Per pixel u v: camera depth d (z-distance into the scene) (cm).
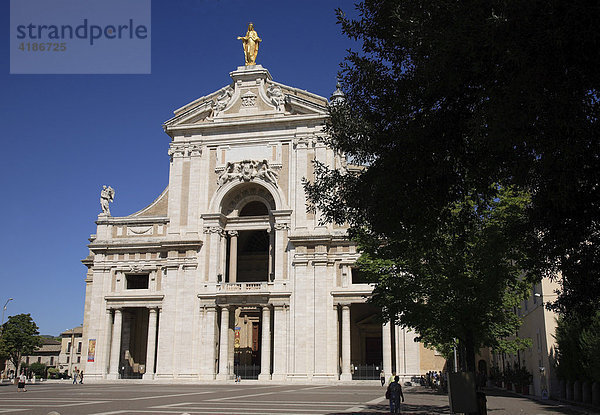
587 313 1783
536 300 3781
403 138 1323
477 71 1107
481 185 1402
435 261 2291
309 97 6091
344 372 5356
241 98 6200
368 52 1508
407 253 2219
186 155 6150
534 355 3906
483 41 1083
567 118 1023
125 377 6034
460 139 1333
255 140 6038
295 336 5472
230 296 5609
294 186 5825
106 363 5838
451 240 2216
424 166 1321
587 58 1009
